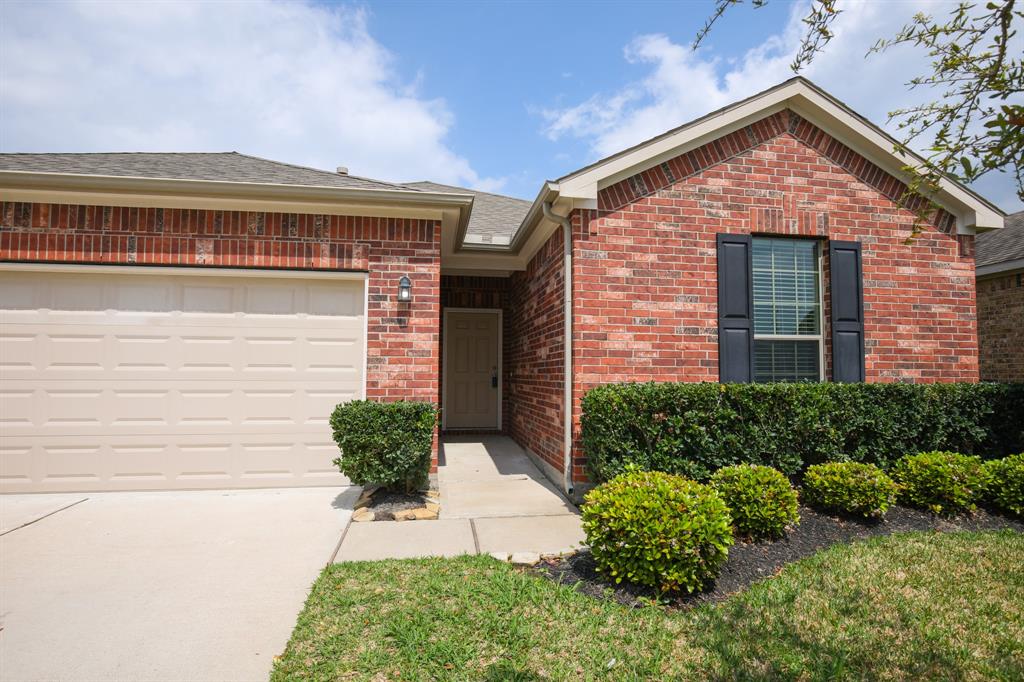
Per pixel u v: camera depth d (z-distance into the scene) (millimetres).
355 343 6227
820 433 5508
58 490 5711
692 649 2775
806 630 2965
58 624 3039
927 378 6645
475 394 10305
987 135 1807
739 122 6383
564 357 6094
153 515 5051
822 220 6500
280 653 2768
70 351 5773
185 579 3646
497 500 5727
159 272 5848
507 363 10312
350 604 3203
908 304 6668
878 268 6625
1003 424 6066
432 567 3768
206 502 5508
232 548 4223
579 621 3020
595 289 5980
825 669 2598
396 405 5285
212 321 5992
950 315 6773
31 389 5707
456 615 3061
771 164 6441
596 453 5254
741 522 4285
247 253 5961
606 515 3535
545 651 2736
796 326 6508
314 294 6191
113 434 5797
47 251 5668
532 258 8117
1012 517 4980
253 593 3439
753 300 6387
